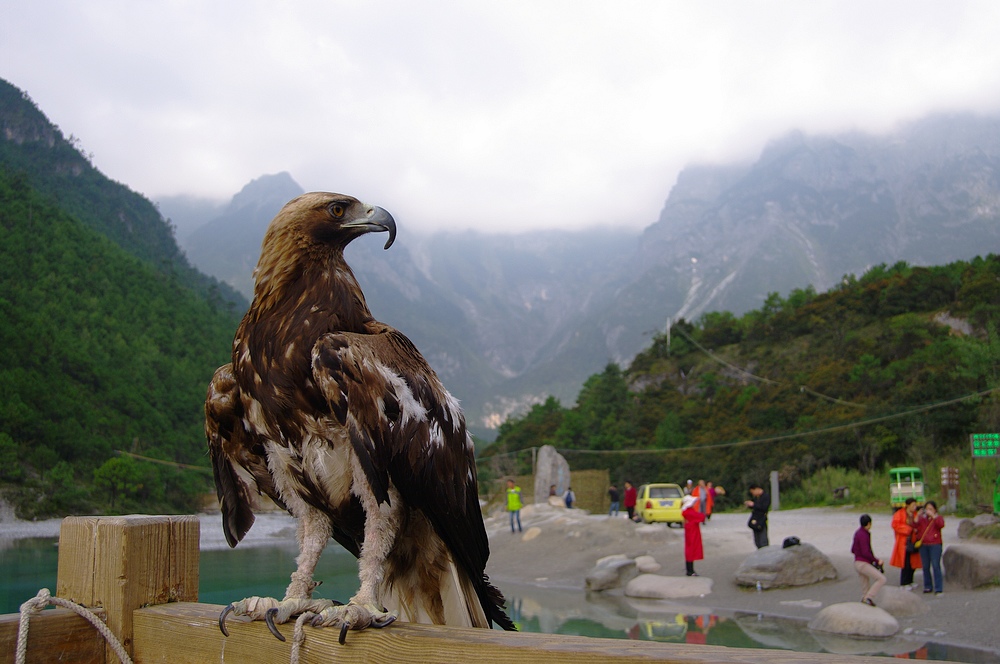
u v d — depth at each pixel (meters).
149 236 190.50
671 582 18.94
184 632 2.65
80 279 104.12
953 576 16.00
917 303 75.50
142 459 65.88
